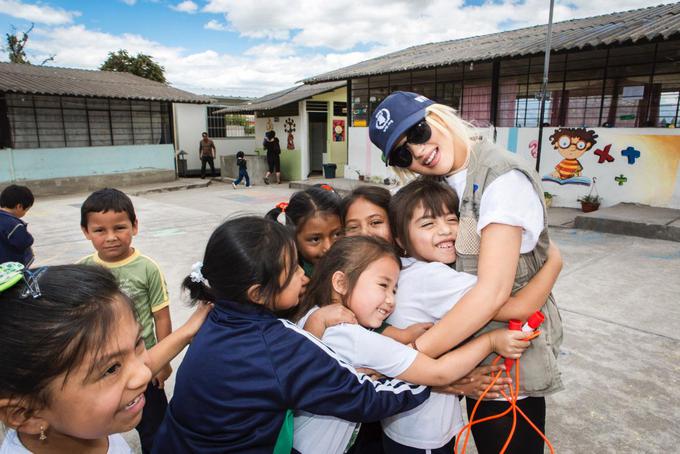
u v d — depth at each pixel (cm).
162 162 1373
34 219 826
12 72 1198
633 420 239
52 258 569
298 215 162
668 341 325
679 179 722
